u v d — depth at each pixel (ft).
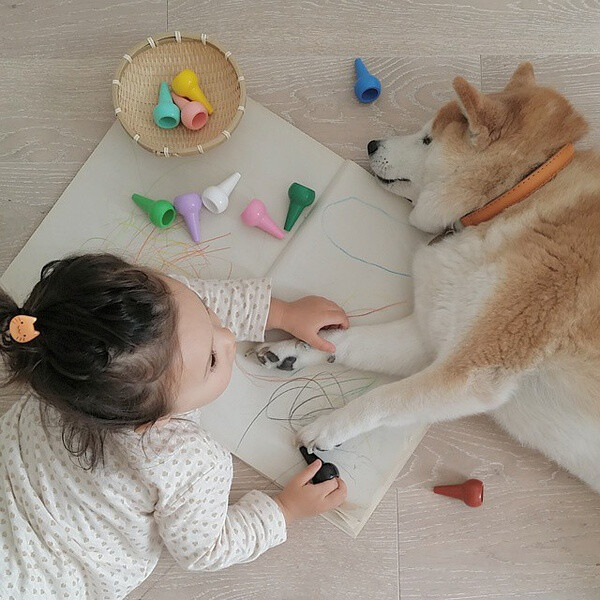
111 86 5.07
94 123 5.01
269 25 5.16
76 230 4.87
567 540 4.60
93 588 4.08
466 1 5.16
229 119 4.80
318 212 4.89
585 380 3.87
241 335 4.54
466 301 4.11
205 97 4.82
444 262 4.34
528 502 4.63
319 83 5.10
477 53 5.12
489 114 3.95
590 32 5.13
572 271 3.84
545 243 3.94
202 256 4.84
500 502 4.63
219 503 4.00
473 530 4.61
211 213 4.88
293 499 4.32
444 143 4.27
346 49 5.14
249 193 4.91
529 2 5.14
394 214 4.90
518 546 4.60
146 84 4.84
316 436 4.39
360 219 4.89
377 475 4.55
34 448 3.83
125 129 4.66
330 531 4.60
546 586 4.57
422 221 4.64
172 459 3.82
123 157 4.94
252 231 4.86
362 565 4.58
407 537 4.60
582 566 4.58
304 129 5.05
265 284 4.52
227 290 4.50
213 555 4.04
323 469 4.39
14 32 5.12
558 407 4.07
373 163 4.69
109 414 3.29
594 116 5.04
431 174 4.42
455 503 4.63
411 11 5.16
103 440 3.67
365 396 4.26
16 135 5.01
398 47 5.13
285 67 5.12
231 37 5.15
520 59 5.12
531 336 3.86
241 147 4.96
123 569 4.09
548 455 4.45
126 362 3.15
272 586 4.57
